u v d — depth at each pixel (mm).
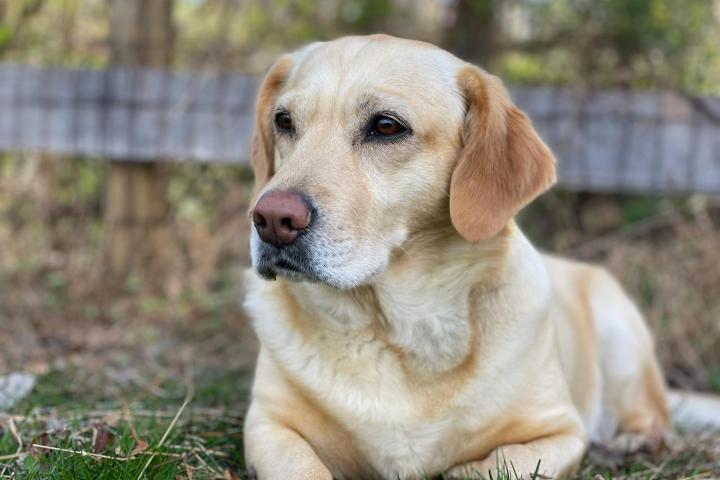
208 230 1818
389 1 2164
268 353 1171
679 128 1729
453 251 1141
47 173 1889
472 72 1165
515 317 1148
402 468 1142
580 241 1860
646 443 1322
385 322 1132
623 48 1909
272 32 2061
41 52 1959
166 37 1821
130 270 1790
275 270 1096
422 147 1136
